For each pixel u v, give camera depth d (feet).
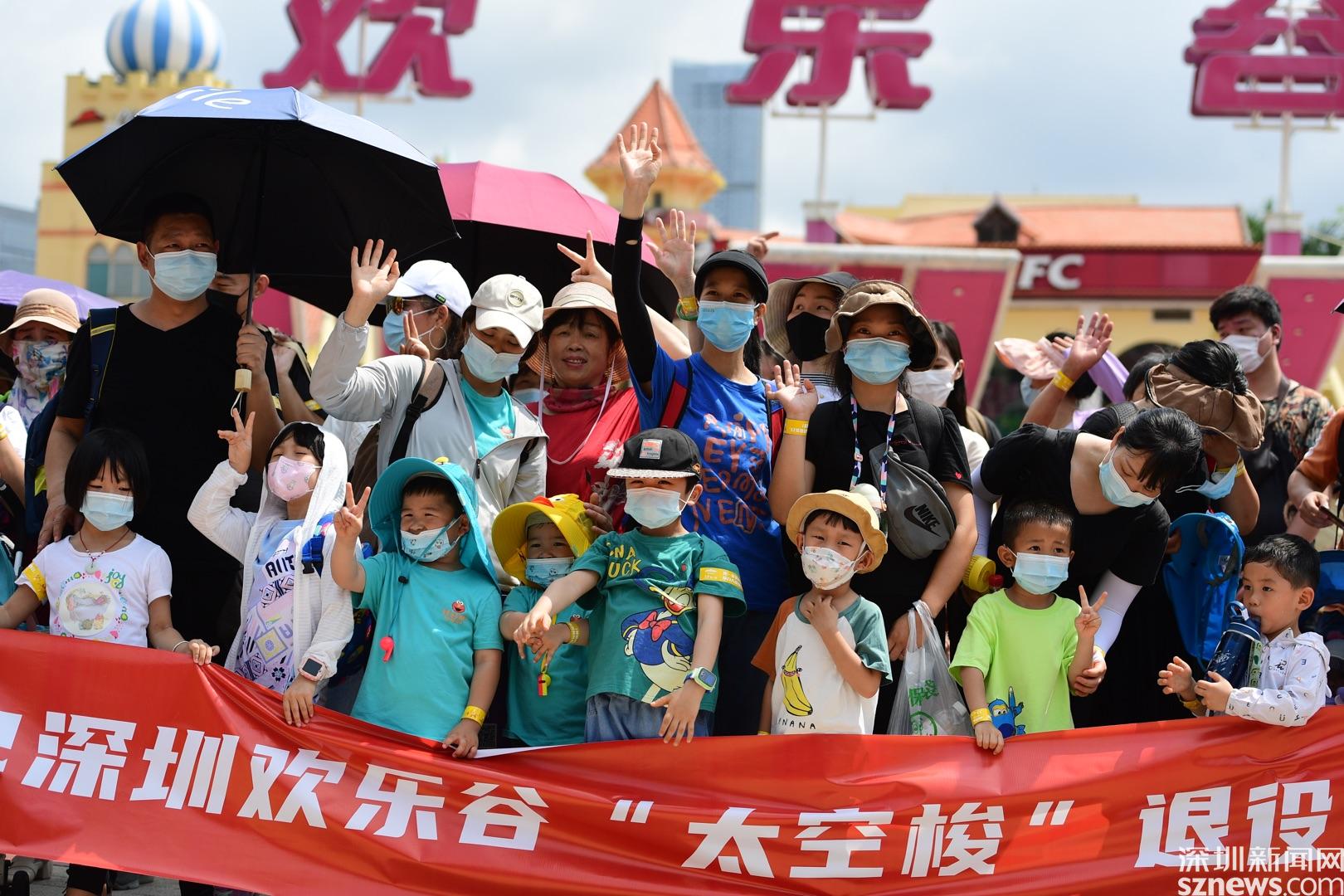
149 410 18.63
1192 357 19.60
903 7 114.01
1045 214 140.15
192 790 16.78
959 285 86.43
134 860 16.56
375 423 21.04
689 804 16.66
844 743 16.71
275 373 19.90
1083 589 17.13
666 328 21.61
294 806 16.71
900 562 17.88
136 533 18.28
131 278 118.32
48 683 16.99
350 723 16.85
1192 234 135.13
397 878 16.58
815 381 20.84
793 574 18.43
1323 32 112.98
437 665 17.31
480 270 25.72
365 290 17.76
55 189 119.03
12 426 22.44
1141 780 16.70
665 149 150.61
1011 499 18.72
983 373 87.30
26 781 16.75
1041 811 16.63
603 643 17.17
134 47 118.73
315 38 120.16
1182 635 19.01
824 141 113.09
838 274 21.27
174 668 16.97
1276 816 16.62
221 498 17.83
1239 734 16.83
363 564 17.70
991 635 17.58
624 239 18.38
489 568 17.81
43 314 24.44
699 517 18.17
